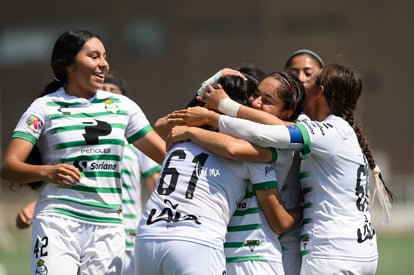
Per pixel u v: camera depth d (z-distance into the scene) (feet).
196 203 55.72
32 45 352.69
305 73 78.33
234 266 57.26
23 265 132.36
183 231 54.85
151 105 347.77
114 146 60.80
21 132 59.52
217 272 55.06
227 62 345.31
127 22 348.38
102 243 59.72
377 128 333.01
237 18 344.08
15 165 58.34
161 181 57.41
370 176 61.62
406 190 205.36
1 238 172.86
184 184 56.34
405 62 334.65
